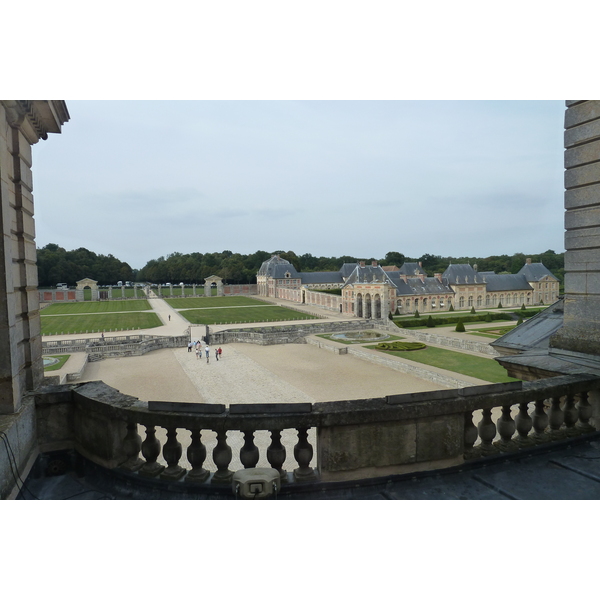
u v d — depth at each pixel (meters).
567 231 11.10
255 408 7.30
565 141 10.84
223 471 7.38
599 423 9.41
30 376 8.84
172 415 7.28
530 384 8.86
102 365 55.31
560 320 14.00
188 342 68.12
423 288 120.19
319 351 64.94
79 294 159.62
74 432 8.65
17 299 8.53
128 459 7.95
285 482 7.18
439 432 7.76
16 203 8.59
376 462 7.41
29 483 8.02
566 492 7.27
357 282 107.50
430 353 58.84
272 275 173.88
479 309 126.19
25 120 8.70
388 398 7.57
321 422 7.12
